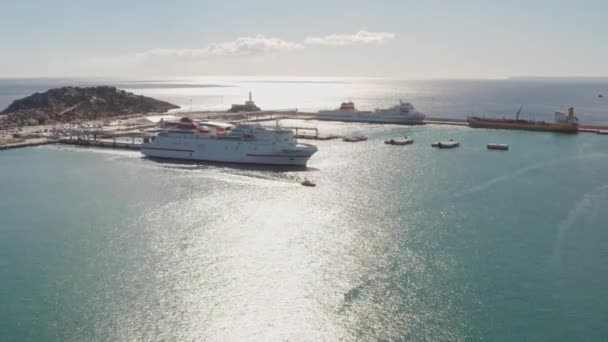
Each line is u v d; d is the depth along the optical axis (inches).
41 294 2502.5
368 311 2336.4
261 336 2161.7
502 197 4067.4
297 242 3110.2
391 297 2453.2
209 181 4722.0
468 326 2224.4
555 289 2527.1
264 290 2519.7
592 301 2420.0
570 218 3543.3
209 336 2166.6
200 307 2377.0
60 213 3705.7
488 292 2495.1
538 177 4744.1
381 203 3929.6
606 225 3403.1
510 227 3366.1
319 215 3634.4
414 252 2955.2
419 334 2171.5
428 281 2603.3
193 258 2883.9
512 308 2361.0
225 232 3282.5
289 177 4894.2
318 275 2669.8
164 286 2566.4
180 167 5428.2
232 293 2496.3
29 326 2241.6
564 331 2193.7
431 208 3784.5
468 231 3289.9
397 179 4739.2
